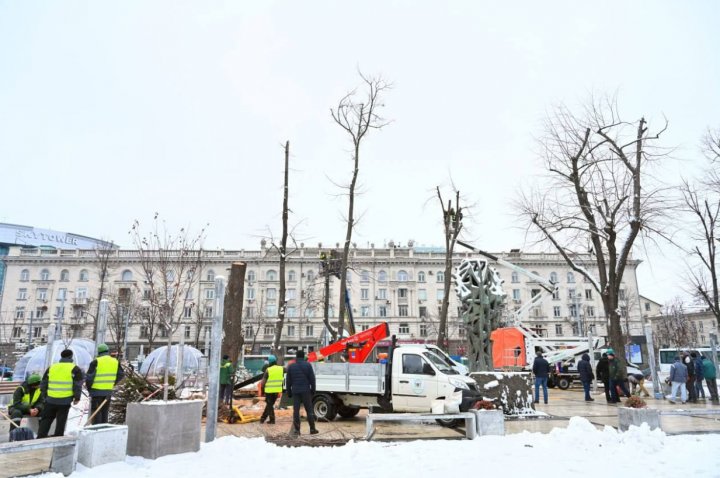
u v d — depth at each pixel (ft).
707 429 35.40
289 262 235.20
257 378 59.72
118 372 33.53
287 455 27.50
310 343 227.20
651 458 26.25
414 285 239.09
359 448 28.55
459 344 229.04
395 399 42.65
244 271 59.98
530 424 40.22
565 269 242.99
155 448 26.35
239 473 23.97
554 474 23.38
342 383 43.45
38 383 36.35
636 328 239.91
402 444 29.71
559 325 236.43
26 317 229.86
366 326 232.94
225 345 57.47
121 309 172.04
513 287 240.12
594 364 86.94
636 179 68.90
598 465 25.02
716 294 88.69
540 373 57.47
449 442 30.25
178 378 40.52
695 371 59.88
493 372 46.03
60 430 29.12
